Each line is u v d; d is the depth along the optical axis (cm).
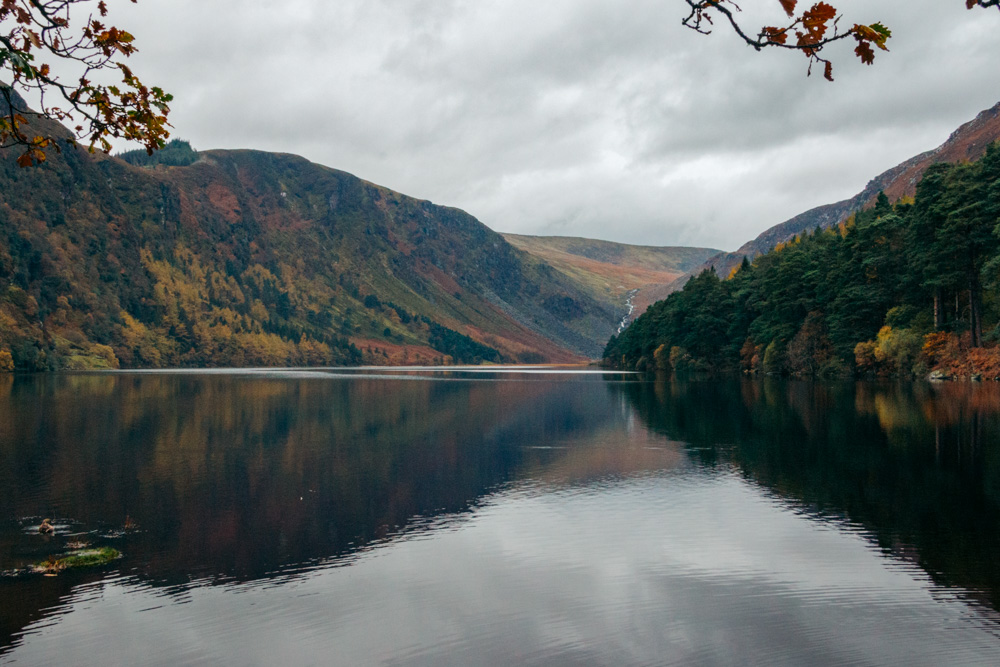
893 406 6612
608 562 2481
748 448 4841
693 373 16025
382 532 2898
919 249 9231
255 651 1830
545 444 5303
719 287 15562
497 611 2066
